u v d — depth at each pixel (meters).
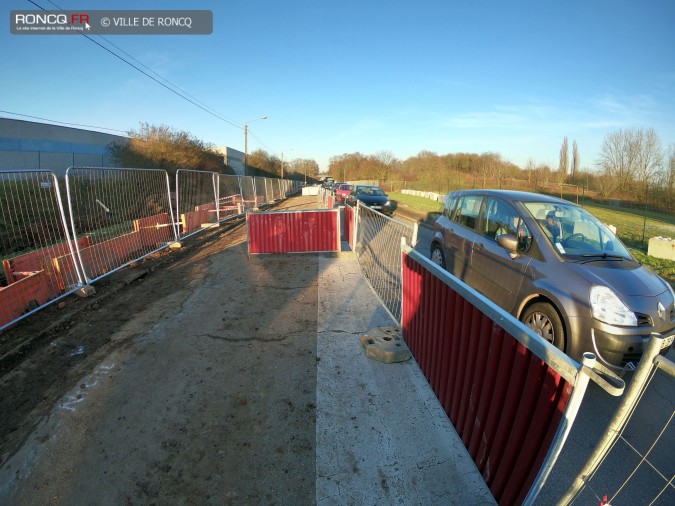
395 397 3.21
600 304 3.32
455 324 2.77
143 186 11.44
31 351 4.05
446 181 38.34
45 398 3.24
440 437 2.76
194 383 3.43
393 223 6.22
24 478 2.43
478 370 2.40
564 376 1.58
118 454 2.61
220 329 4.55
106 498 2.28
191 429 2.84
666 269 7.96
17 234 6.84
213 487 2.35
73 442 2.72
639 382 1.37
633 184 26.78
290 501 2.25
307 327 4.61
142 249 8.66
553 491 2.39
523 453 1.90
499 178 33.69
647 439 2.87
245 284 6.39
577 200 26.73
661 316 3.30
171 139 25.47
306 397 3.22
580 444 2.81
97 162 24.34
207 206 15.53
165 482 2.38
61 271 5.72
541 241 4.17
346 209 10.63
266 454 2.61
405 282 4.00
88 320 4.89
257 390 3.32
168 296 5.82
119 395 3.26
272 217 8.60
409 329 3.89
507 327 2.01
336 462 2.54
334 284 6.36
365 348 4.00
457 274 5.78
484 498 2.26
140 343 4.21
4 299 4.55
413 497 2.28
